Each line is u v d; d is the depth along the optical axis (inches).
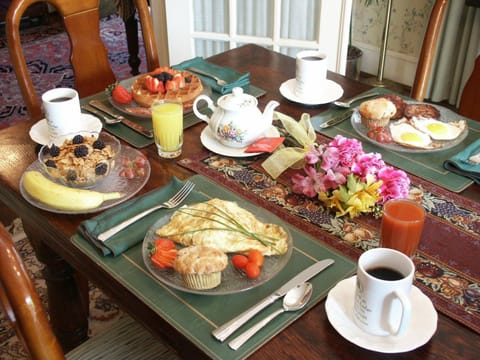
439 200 44.3
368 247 39.7
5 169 49.4
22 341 32.0
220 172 48.7
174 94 58.1
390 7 127.0
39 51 164.6
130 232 40.4
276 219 41.0
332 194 43.6
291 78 66.1
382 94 61.2
